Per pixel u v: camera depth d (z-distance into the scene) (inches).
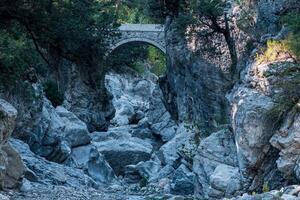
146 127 2297.0
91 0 1316.4
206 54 1382.9
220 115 1318.9
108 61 2096.5
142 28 2377.0
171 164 1419.8
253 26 1163.3
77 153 1375.5
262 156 823.7
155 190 1182.3
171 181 1258.0
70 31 1054.4
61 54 1151.6
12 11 984.3
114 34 1830.7
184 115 1640.0
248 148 829.2
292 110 779.4
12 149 736.3
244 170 839.7
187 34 1371.8
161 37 2367.1
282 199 571.8
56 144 1267.2
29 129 1203.2
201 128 1376.7
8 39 1050.7
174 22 1465.3
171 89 1903.3
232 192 842.2
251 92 858.1
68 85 2018.9
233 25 1263.5
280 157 769.6
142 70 3627.0
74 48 1103.6
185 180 1137.4
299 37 840.9
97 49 1713.8
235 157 957.2
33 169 972.6
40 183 893.8
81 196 754.8
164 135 2038.6
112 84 3105.3
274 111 803.4
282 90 808.3
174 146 1497.3
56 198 702.5
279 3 1053.2
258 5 1144.2
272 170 815.1
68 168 1125.1
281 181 796.0
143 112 2881.4
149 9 1748.3
